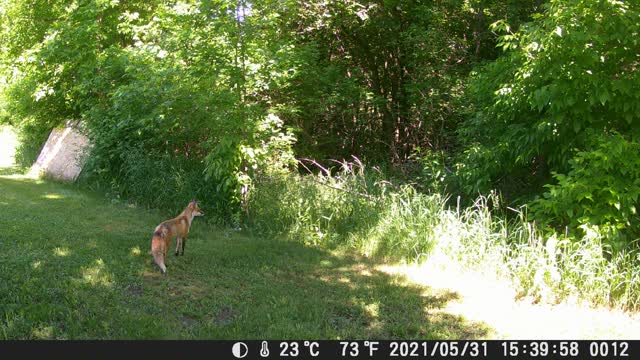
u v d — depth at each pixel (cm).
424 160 955
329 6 1148
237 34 773
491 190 739
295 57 938
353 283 591
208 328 435
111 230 744
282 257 677
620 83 588
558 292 539
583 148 649
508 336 451
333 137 1305
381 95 1325
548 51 607
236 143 777
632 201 566
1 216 774
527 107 692
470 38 1260
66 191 1065
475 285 588
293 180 869
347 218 787
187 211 632
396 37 1273
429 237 683
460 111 1065
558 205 598
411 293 561
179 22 848
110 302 464
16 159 1680
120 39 1285
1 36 1397
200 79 797
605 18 585
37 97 1214
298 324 453
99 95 1181
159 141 998
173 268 588
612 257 539
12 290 463
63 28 1166
